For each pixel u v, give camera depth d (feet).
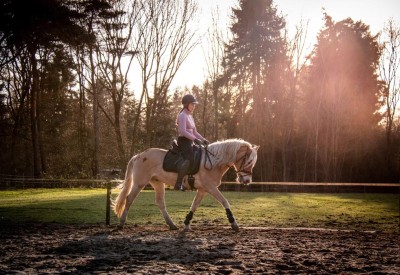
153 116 122.83
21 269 17.62
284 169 124.77
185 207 50.83
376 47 132.57
